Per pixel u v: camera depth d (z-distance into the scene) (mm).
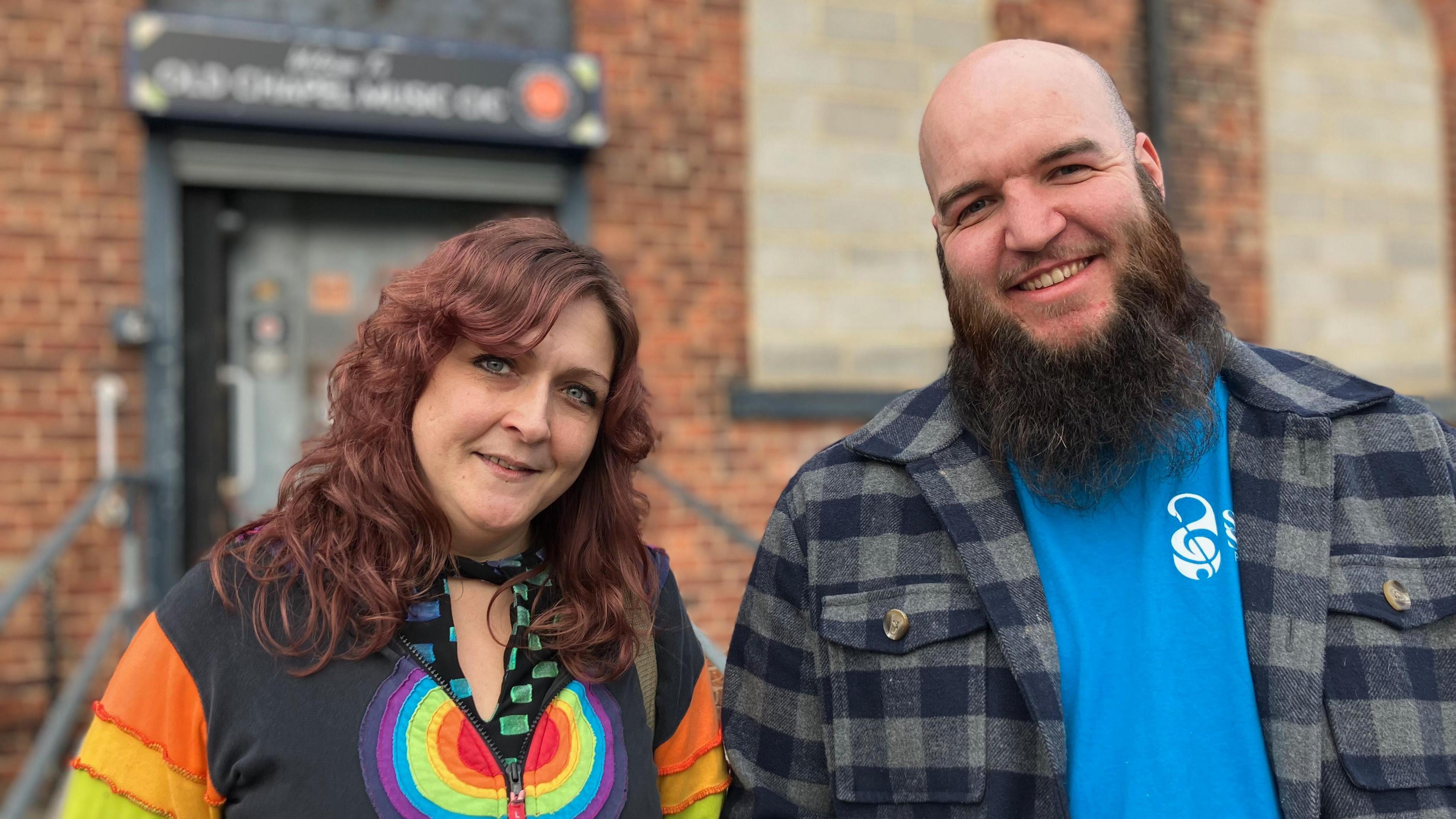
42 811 3662
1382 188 5949
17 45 4043
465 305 1285
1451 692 1271
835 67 5133
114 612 3602
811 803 1557
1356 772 1234
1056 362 1403
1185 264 1468
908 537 1521
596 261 1389
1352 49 5930
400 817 1221
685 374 4809
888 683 1461
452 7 4648
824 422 5031
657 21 4840
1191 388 1393
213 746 1234
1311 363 1484
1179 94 5578
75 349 4086
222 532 4418
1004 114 1398
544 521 1485
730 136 4941
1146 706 1309
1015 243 1385
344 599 1285
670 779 1535
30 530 3990
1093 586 1398
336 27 4492
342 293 4641
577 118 4602
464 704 1305
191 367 4379
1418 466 1346
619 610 1430
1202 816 1258
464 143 4559
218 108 4152
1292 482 1361
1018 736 1388
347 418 1355
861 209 5148
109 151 4141
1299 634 1282
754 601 1632
